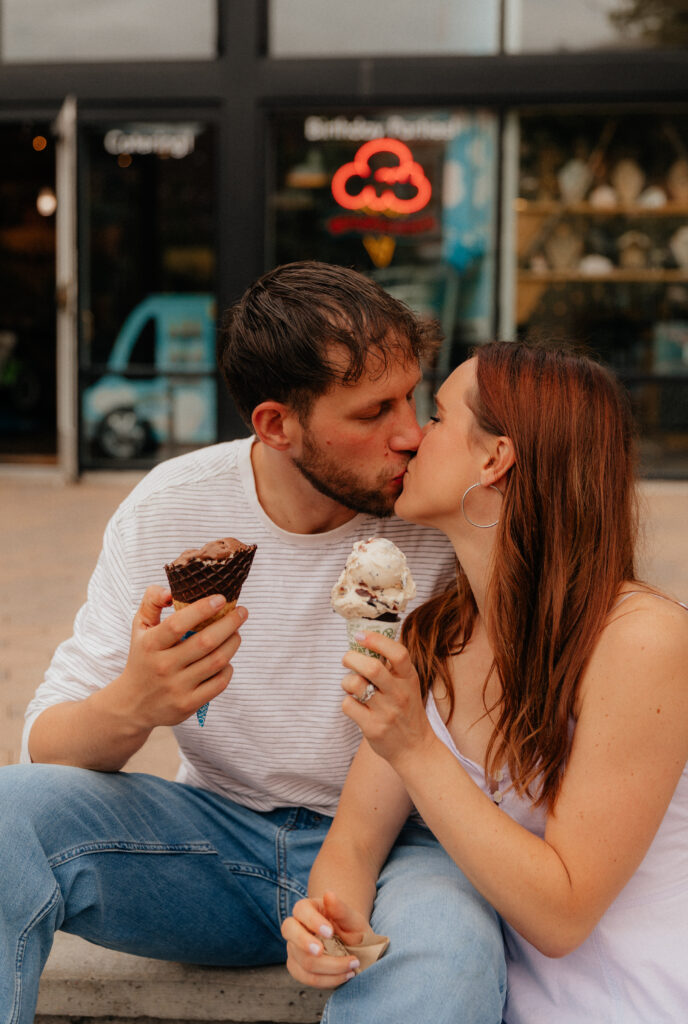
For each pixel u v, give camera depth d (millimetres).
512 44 8383
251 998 2094
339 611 1636
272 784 2012
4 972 1621
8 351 11391
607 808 1595
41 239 10914
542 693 1696
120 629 2000
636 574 1780
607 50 8328
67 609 5070
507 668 1729
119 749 1822
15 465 9633
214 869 1935
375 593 1601
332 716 1953
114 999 2125
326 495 1860
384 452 1813
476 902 1726
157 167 8758
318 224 8711
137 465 9109
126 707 1740
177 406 9039
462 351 8805
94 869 1786
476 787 1618
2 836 1685
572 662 1654
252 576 1958
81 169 8750
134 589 1987
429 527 1981
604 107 8469
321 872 1811
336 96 8461
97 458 9141
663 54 8258
